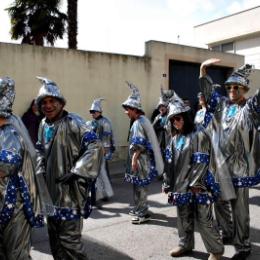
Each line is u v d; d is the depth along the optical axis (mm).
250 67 4559
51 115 3514
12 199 3010
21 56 9789
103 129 7742
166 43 12367
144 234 5523
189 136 4207
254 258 4598
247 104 4461
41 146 3646
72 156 3469
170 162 4383
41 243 5184
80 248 3551
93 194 3650
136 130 6016
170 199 4430
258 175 4516
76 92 10688
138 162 6000
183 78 13047
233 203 4480
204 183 4191
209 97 4570
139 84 11859
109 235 5500
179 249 4668
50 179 3484
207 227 4242
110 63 11266
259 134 4512
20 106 9789
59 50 10344
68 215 3447
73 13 13711
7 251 3090
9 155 2938
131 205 7188
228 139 4473
